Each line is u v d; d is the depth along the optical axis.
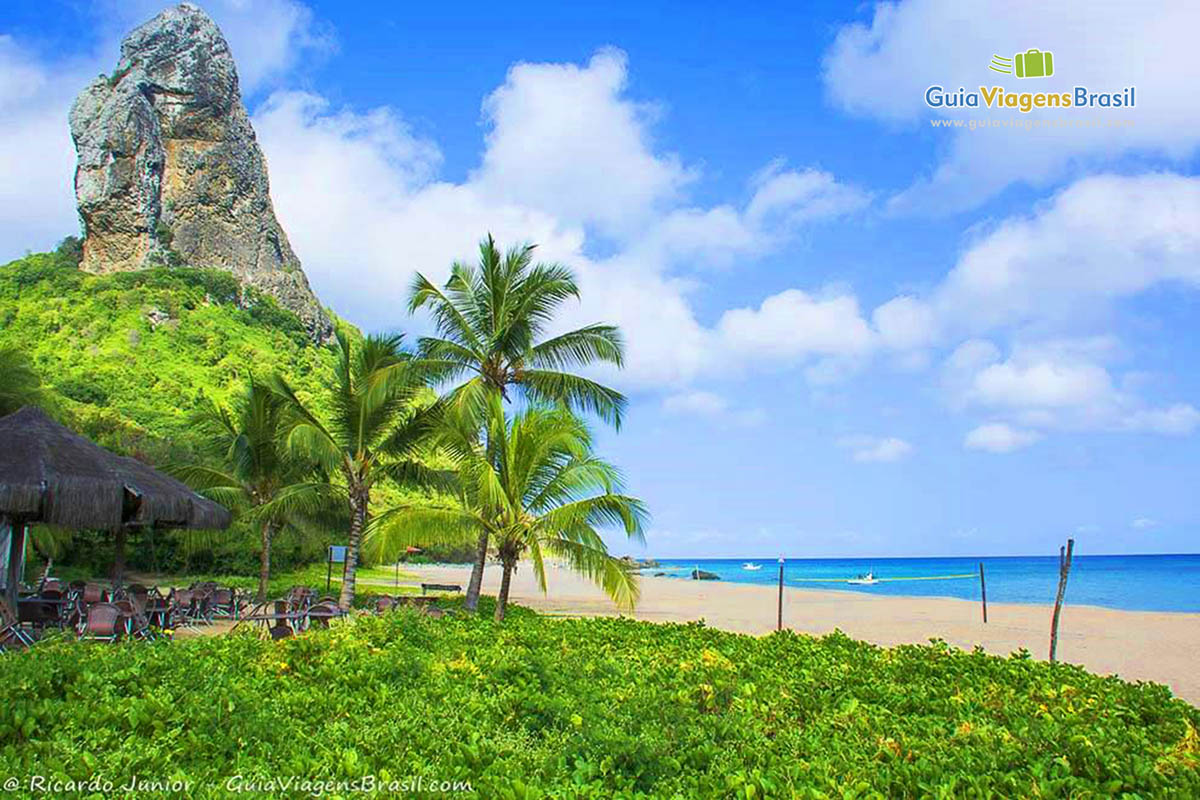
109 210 125.00
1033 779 6.11
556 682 9.39
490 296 22.94
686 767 6.38
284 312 122.50
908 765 6.28
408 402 23.56
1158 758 6.81
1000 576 92.12
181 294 109.06
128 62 140.00
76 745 6.03
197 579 33.72
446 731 7.10
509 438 19.94
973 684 10.82
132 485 13.95
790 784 5.75
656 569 126.50
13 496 12.38
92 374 81.00
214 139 139.62
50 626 14.59
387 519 20.03
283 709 7.50
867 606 37.75
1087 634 24.67
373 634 12.03
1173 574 93.69
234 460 25.59
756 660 12.31
